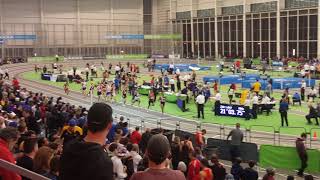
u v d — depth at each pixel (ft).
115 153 34.45
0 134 16.78
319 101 122.62
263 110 107.76
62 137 41.81
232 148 60.44
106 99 129.39
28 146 20.53
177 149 44.70
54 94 142.20
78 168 9.78
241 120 100.63
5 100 72.13
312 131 87.76
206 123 97.30
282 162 58.18
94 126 10.36
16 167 10.55
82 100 130.72
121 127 53.52
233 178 38.93
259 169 59.21
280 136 83.41
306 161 55.93
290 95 131.34
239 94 131.54
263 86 145.69
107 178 9.80
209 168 36.83
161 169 11.02
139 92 141.59
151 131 50.03
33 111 63.52
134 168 37.45
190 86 127.03
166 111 113.91
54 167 19.88
